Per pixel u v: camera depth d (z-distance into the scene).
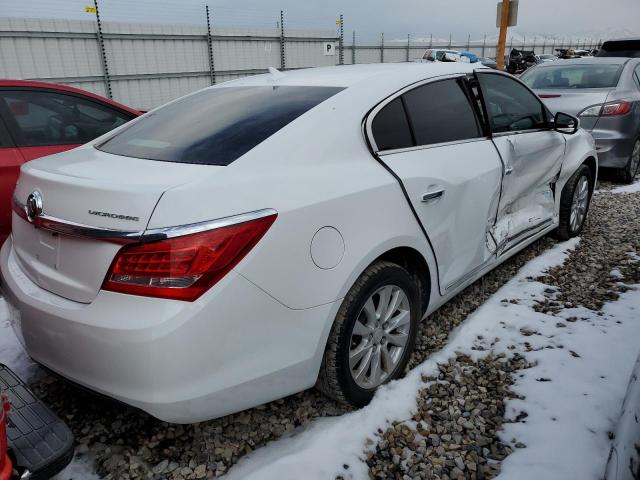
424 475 1.98
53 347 1.93
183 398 1.77
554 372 2.53
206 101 2.78
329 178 2.12
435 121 2.77
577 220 4.45
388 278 2.31
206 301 1.74
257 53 17.64
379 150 2.41
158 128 2.56
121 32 14.43
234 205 1.82
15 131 3.64
